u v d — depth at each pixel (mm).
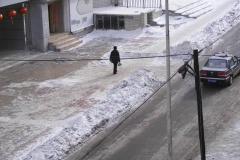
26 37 35031
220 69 26062
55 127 21344
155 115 22797
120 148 19500
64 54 34156
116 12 40438
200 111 16234
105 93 25531
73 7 38000
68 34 37562
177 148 19281
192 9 44375
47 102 24641
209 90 26016
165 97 25172
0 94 26141
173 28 39688
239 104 23719
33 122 22031
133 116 22734
